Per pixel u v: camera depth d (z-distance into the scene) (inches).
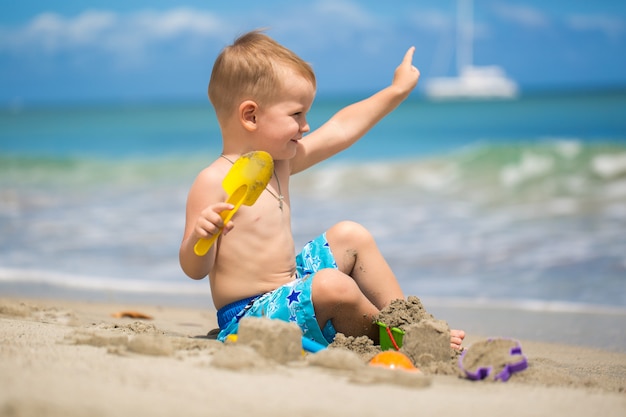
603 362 154.7
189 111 1800.0
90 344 115.4
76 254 315.0
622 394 107.4
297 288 129.3
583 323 208.5
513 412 89.4
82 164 608.1
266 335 107.7
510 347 113.5
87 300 237.0
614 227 342.6
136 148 797.2
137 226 370.0
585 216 367.2
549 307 230.4
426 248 314.8
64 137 975.0
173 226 367.6
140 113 1713.8
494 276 271.1
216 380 93.6
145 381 90.8
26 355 103.3
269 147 139.3
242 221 136.6
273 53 139.7
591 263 284.2
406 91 165.5
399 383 99.5
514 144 491.8
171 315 207.2
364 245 140.5
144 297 244.7
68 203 438.0
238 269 136.6
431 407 88.7
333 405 86.0
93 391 84.6
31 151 770.8
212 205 121.0
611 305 231.6
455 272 278.1
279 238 139.4
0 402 78.2
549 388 106.3
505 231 342.6
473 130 900.0
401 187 459.5
